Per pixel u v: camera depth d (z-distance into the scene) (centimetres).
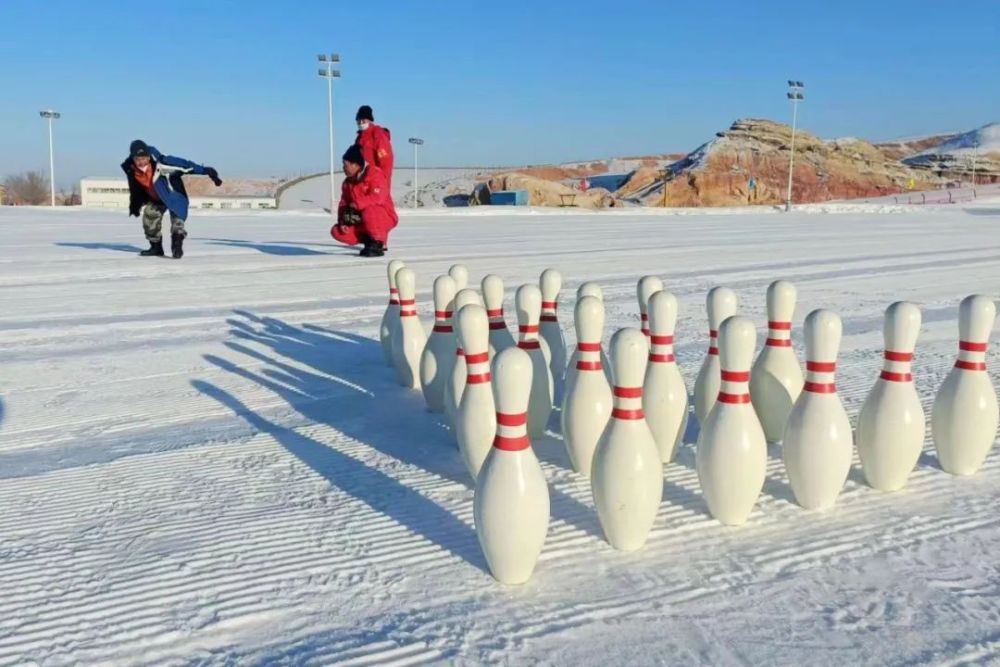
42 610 246
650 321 362
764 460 297
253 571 269
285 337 684
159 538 294
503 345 434
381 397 489
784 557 276
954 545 285
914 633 230
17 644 229
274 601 250
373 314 798
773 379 383
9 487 345
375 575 266
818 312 315
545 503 257
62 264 1222
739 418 297
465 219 3112
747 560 274
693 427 420
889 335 334
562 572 267
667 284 1020
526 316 392
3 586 261
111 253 1406
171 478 354
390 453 385
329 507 321
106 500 330
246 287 986
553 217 3384
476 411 338
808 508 316
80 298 898
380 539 292
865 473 340
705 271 1167
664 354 362
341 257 1350
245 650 226
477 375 342
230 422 440
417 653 223
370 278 1073
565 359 463
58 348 640
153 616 243
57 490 342
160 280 1048
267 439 408
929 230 2314
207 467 367
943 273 1166
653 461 276
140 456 383
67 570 271
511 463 255
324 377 541
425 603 248
